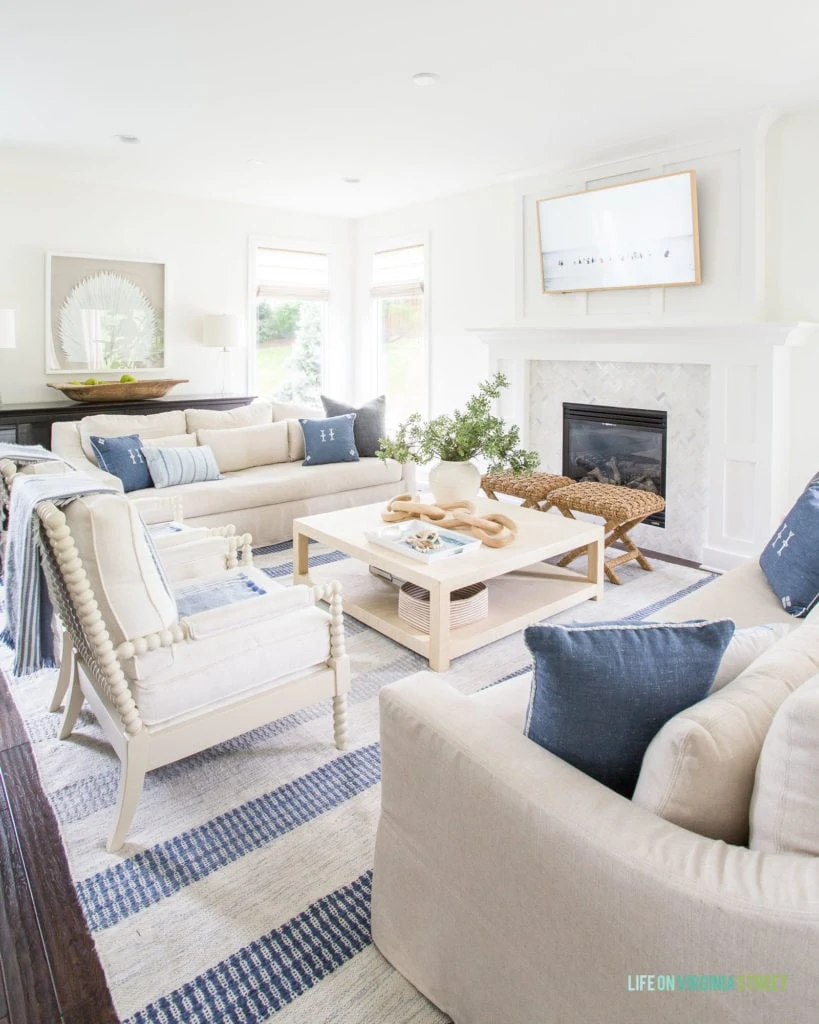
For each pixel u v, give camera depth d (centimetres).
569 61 309
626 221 432
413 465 538
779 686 121
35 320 527
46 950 158
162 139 428
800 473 394
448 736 131
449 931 134
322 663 228
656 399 441
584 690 117
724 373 399
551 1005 113
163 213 574
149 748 188
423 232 609
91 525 171
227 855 188
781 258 386
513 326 510
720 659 122
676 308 425
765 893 91
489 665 293
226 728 203
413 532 325
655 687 117
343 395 702
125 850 189
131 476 429
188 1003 145
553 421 507
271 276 641
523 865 114
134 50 300
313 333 687
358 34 284
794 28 278
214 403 578
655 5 260
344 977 151
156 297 579
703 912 92
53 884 177
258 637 206
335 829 198
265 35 285
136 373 577
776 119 377
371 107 369
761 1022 89
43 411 492
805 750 96
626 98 353
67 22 275
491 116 379
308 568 387
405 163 476
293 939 161
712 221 402
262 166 486
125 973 152
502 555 304
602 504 384
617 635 119
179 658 190
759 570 280
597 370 473
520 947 117
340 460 514
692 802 106
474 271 570
